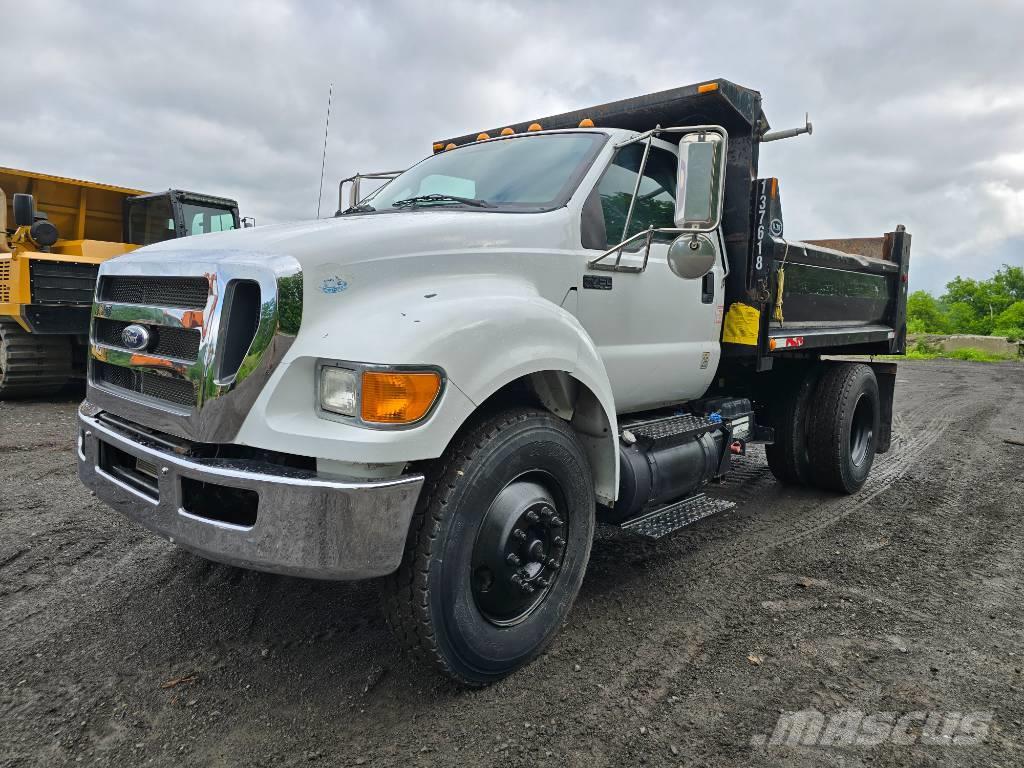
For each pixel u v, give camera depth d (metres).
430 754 2.28
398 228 2.72
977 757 2.31
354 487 2.22
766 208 4.28
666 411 4.32
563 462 2.89
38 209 9.45
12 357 8.36
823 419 5.33
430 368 2.34
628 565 3.95
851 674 2.82
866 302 6.11
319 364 2.36
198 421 2.44
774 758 2.29
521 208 3.34
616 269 3.44
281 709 2.51
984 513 5.05
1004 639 3.13
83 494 4.77
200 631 3.03
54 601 3.26
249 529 2.30
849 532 4.60
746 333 4.39
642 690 2.68
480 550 2.62
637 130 4.46
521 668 2.82
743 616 3.33
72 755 2.23
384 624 3.12
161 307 2.64
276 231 2.78
